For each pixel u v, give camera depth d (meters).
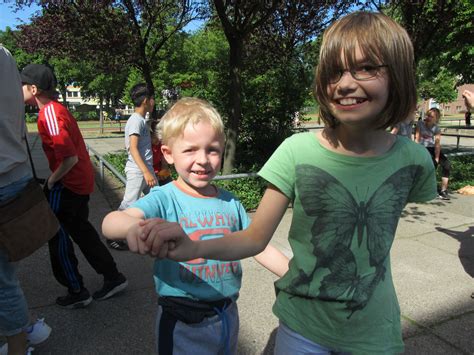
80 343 2.52
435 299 3.16
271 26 9.27
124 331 2.65
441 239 4.57
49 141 2.80
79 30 8.89
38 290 3.21
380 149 1.41
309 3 7.60
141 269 3.64
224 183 6.00
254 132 9.19
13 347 2.18
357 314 1.38
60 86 28.70
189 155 1.57
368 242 1.38
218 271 1.60
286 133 9.35
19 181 2.10
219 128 1.60
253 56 9.68
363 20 1.20
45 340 2.52
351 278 1.38
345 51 1.17
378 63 1.16
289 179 1.37
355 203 1.36
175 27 11.00
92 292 3.17
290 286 1.45
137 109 4.06
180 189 1.65
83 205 2.90
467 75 11.80
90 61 10.36
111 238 1.14
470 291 3.30
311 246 1.39
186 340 1.56
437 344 2.58
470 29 9.32
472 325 2.80
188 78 18.33
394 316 1.47
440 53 10.67
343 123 1.27
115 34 9.16
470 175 7.93
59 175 2.72
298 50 9.71
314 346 1.42
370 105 1.20
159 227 1.00
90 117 48.84
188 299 1.56
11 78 2.05
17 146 2.08
